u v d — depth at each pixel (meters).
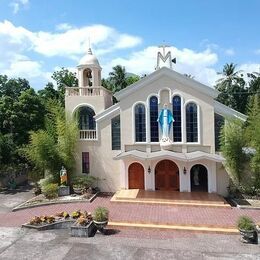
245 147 26.58
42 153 28.48
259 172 26.45
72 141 28.89
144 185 28.45
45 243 17.61
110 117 29.20
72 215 20.50
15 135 38.09
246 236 17.61
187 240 18.12
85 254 16.16
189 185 27.58
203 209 23.84
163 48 29.77
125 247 17.05
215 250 16.61
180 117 27.80
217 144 27.69
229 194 27.09
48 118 32.47
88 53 32.03
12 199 28.36
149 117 28.06
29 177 34.75
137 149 28.39
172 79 27.67
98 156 29.52
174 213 22.86
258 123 26.27
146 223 20.67
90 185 29.08
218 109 27.50
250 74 56.28
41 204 25.61
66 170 28.94
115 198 26.11
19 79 50.12
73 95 30.22
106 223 19.20
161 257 15.74
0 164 33.41
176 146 27.77
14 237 18.55
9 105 38.44
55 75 51.38
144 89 28.11
